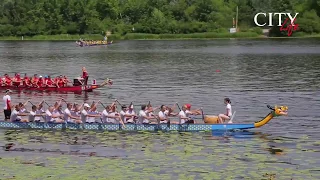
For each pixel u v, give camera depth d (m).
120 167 24.75
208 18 192.62
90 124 32.53
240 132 31.83
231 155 26.78
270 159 26.05
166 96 47.84
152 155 26.80
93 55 108.94
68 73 71.56
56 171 24.12
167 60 93.00
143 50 124.88
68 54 112.81
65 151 27.70
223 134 31.31
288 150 27.81
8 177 23.27
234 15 191.88
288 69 72.00
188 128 31.98
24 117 35.44
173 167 24.72
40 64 86.56
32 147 28.59
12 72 73.56
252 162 25.55
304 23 176.50
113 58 99.62
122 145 28.84
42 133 31.77
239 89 51.88
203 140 29.92
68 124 32.75
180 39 183.00
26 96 48.78
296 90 50.59
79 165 25.09
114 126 32.34
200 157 26.41
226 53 108.56
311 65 77.50
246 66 78.00
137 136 30.86
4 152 27.53
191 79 61.47
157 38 187.12
